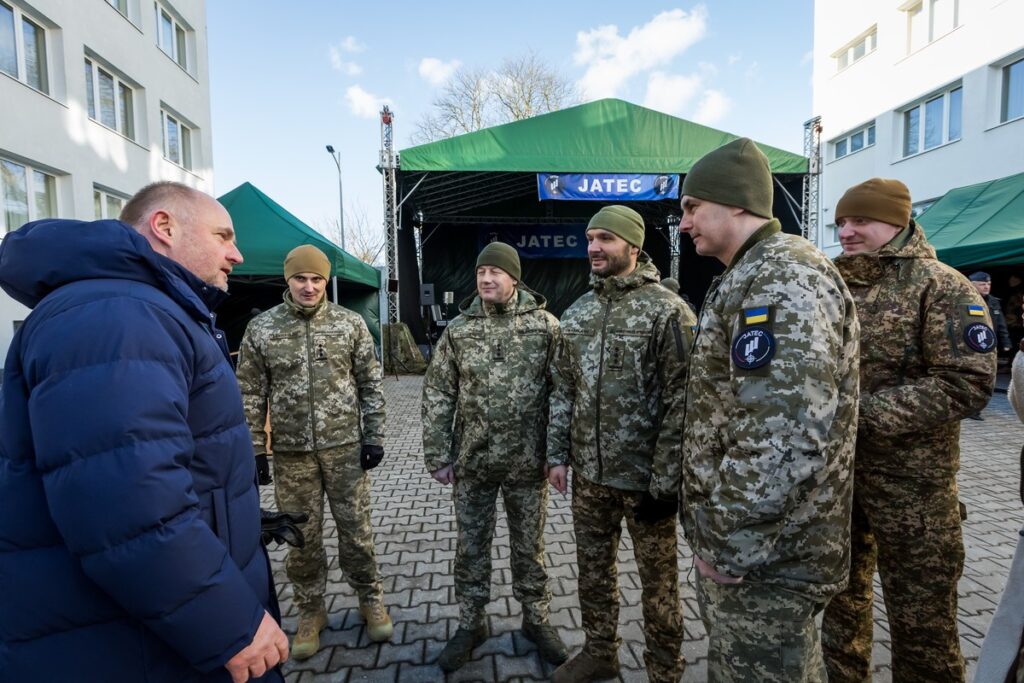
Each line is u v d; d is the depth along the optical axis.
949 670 1.77
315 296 2.62
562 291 17.69
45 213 10.29
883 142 15.32
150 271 1.19
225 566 1.09
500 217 16.86
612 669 2.25
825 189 17.91
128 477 0.97
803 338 1.20
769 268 1.30
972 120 12.65
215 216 1.41
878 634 2.54
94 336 1.03
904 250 1.87
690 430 1.50
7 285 1.15
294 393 2.55
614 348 2.07
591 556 2.21
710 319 1.45
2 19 9.29
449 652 2.37
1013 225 8.15
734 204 1.43
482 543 2.49
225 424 1.28
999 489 4.37
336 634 2.64
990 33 12.17
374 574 2.64
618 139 11.47
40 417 0.99
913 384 1.75
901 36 14.60
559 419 2.30
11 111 9.21
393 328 12.39
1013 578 1.37
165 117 14.42
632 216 2.13
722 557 1.23
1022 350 1.68
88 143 11.02
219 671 1.20
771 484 1.18
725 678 1.36
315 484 2.61
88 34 11.07
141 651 1.11
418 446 6.29
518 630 2.64
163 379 1.07
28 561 1.07
